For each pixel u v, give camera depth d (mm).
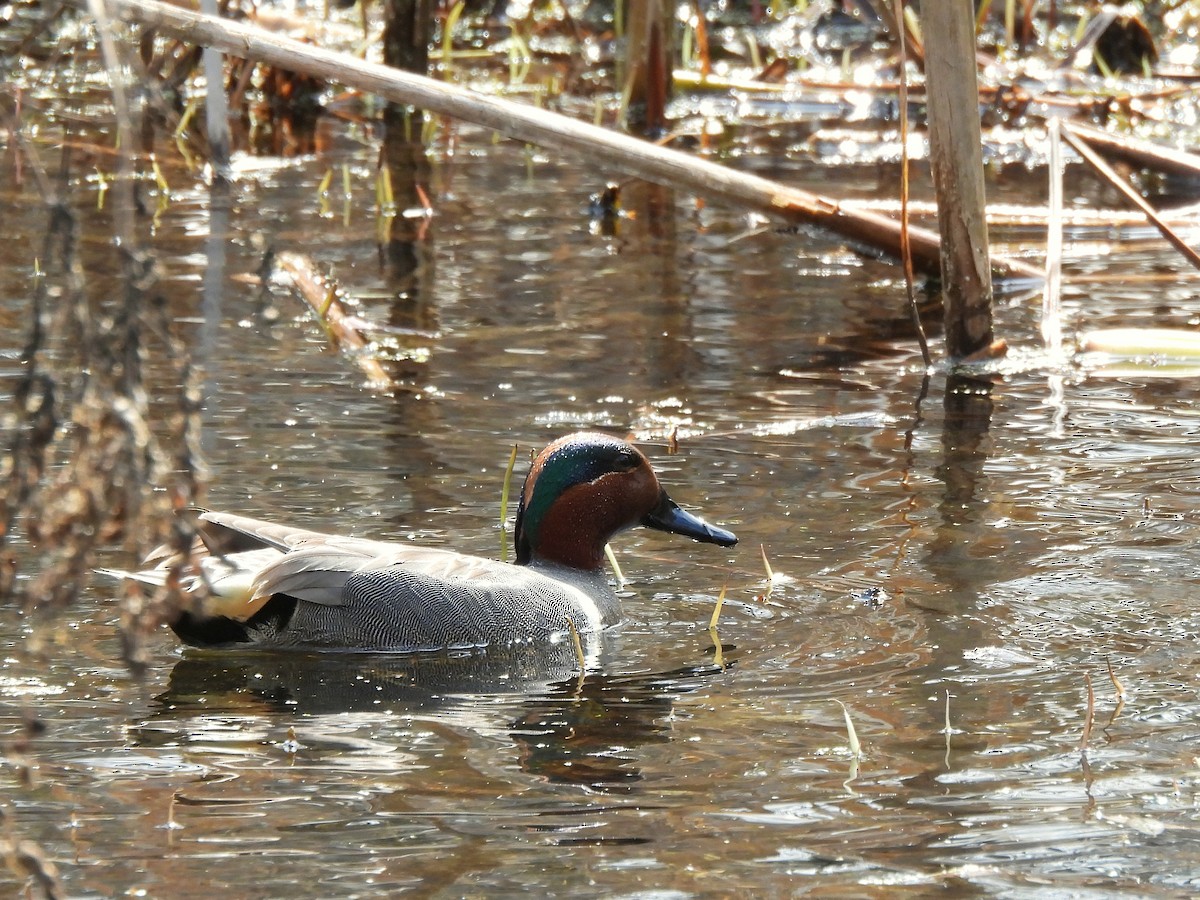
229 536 10242
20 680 8539
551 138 14414
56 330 5246
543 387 13945
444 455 12234
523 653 9484
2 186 18516
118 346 5203
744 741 7852
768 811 7031
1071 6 28875
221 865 6508
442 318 15883
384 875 6430
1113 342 15203
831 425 13188
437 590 9672
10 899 6246
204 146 21578
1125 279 17359
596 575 10516
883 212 19094
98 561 10070
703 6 30047
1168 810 6977
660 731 8016
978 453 12477
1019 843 6691
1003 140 23391
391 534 10758
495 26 29578
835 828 6848
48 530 5164
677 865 6520
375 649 9570
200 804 7109
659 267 17938
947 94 14414
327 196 20375
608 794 7215
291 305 15977
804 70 26734
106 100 21797
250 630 9672
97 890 6293
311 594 9586
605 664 9086
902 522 11047
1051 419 13312
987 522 11016
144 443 5102
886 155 22406
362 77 13547
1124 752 7582
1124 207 19859
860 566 10305
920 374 14594
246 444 12219
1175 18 27812
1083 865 6496
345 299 16328
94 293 15398
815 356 15023
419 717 8297
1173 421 13211
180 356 5312
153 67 8773
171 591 5547
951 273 14805
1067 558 10320
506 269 17641
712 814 7023
